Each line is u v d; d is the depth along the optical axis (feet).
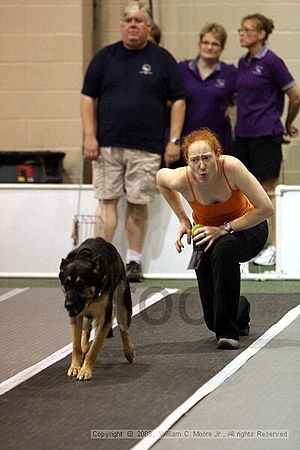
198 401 19.75
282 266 35.73
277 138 37.91
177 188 24.64
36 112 43.52
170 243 36.35
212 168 23.47
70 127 43.52
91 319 23.20
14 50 43.19
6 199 37.04
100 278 21.31
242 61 38.14
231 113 42.68
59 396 20.34
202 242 24.38
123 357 23.97
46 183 41.29
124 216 36.45
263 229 25.46
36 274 36.99
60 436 17.56
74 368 22.20
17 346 25.31
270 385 21.04
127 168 35.47
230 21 43.93
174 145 35.81
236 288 24.38
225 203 24.38
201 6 44.04
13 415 18.95
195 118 37.65
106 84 35.50
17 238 37.11
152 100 35.27
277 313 29.07
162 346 25.13
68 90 43.34
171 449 16.85
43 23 42.96
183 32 44.24
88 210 36.73
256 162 38.04
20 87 43.39
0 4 42.93
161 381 21.50
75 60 43.11
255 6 43.78
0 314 29.66
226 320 24.50
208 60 37.81
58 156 41.93
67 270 21.15
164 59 35.60
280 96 38.04
